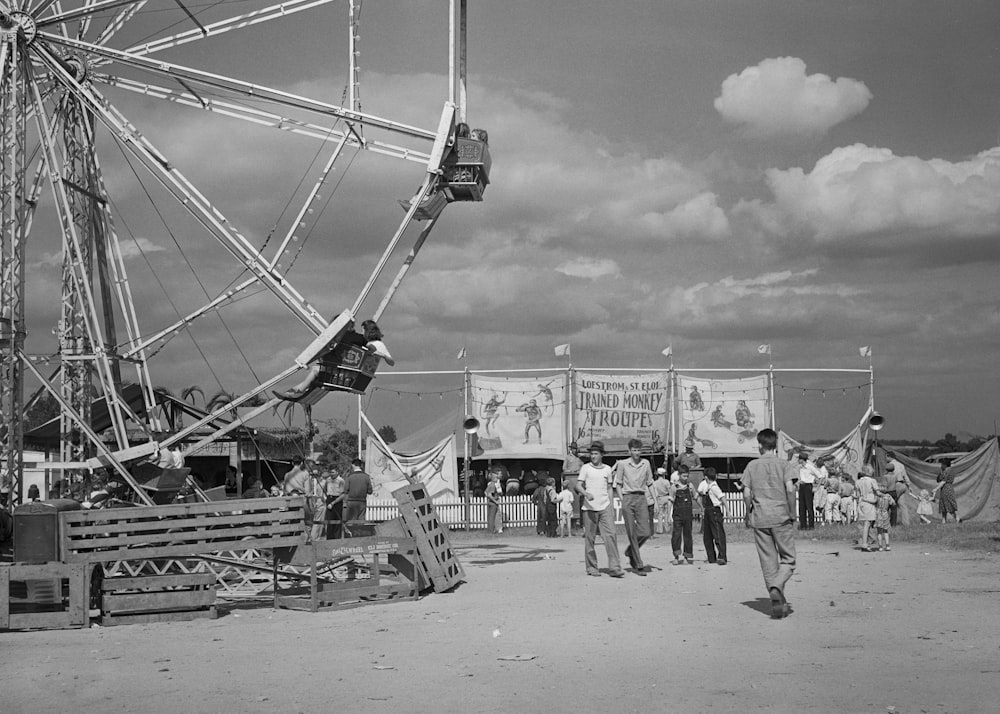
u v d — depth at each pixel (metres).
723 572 16.58
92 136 21.20
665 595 13.54
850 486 30.72
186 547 12.78
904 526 26.83
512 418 34.00
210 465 30.42
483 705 7.20
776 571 11.39
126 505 17.34
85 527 12.34
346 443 47.47
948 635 9.81
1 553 13.77
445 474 33.38
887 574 15.60
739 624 10.80
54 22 19.20
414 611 12.88
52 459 24.36
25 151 18.36
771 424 34.62
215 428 24.80
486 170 19.67
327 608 13.36
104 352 19.77
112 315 21.14
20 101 18.81
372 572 15.61
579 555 21.52
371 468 33.53
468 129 19.64
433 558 14.77
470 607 13.00
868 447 34.38
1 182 17.86
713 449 34.44
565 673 8.31
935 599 12.52
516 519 33.44
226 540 13.10
